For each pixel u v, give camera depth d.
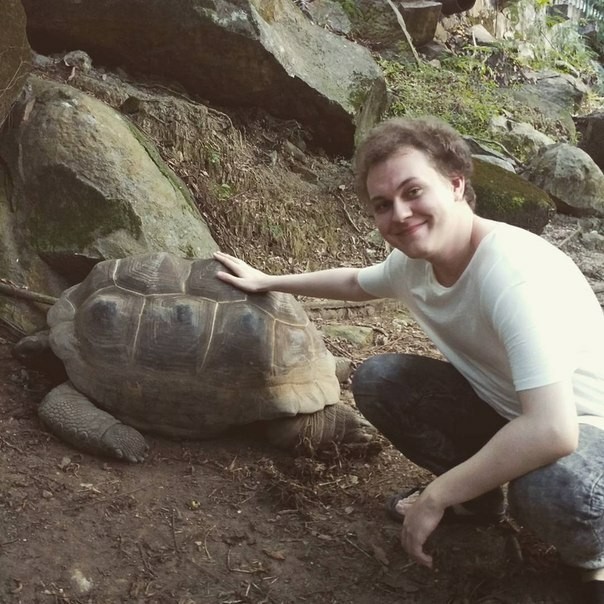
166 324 2.24
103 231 2.87
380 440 2.39
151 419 2.26
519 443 1.50
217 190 3.53
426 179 1.61
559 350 1.52
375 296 2.04
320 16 5.46
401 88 5.34
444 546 1.96
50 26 3.66
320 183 4.09
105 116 3.12
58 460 2.15
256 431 2.38
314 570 1.90
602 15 9.31
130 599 1.76
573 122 6.41
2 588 1.74
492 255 1.61
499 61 6.57
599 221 5.02
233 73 3.87
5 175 2.91
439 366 1.98
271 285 2.28
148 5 3.60
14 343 2.61
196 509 2.05
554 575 1.88
